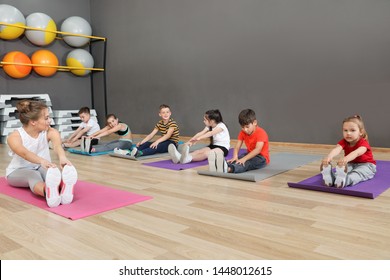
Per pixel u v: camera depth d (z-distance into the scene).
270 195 1.92
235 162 2.53
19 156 2.07
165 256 1.20
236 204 1.77
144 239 1.35
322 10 3.67
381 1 3.32
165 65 5.14
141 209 1.72
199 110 4.83
